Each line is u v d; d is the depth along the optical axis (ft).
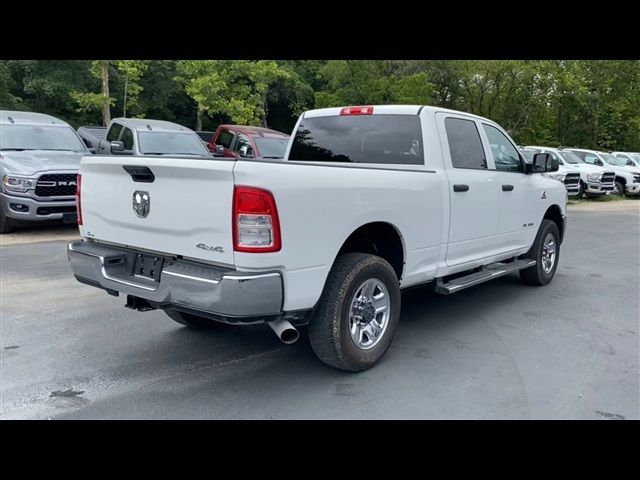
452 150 17.31
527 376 13.85
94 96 63.16
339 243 12.64
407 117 16.90
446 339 16.60
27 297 20.38
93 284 13.84
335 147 18.39
